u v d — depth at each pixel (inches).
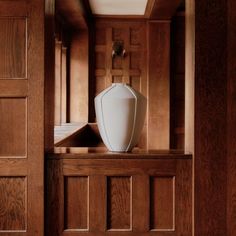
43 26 79.1
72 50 250.5
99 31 253.9
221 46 79.5
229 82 79.5
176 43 252.5
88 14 243.3
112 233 80.9
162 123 246.4
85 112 250.5
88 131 241.8
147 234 81.0
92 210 80.9
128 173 80.7
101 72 254.5
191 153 81.4
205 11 79.5
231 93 79.5
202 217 79.3
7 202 79.4
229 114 79.4
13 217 79.5
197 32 79.4
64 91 246.1
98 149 91.8
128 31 253.0
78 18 221.8
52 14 88.0
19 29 79.4
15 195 79.6
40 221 79.3
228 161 79.4
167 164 80.7
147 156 80.7
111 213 81.0
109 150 86.2
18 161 79.1
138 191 81.0
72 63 250.5
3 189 79.5
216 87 79.4
